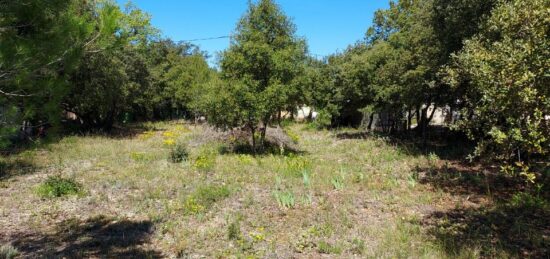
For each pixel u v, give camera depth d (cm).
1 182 985
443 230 645
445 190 920
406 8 2059
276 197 806
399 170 1165
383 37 2270
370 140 1948
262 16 1447
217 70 1486
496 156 538
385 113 2412
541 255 547
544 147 454
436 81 1318
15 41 358
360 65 1994
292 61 1454
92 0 1198
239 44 1435
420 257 531
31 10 370
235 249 570
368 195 875
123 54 2338
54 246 584
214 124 1530
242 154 1445
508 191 901
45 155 1391
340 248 564
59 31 378
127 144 1770
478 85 533
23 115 385
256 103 1370
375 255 542
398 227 654
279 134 1800
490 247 566
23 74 356
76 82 1977
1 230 654
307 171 1099
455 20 1130
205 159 1216
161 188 920
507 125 529
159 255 554
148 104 3375
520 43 475
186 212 739
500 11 552
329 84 2575
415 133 2109
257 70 1421
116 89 2181
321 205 787
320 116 2703
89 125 2373
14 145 1409
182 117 4166
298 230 650
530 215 724
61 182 895
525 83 437
